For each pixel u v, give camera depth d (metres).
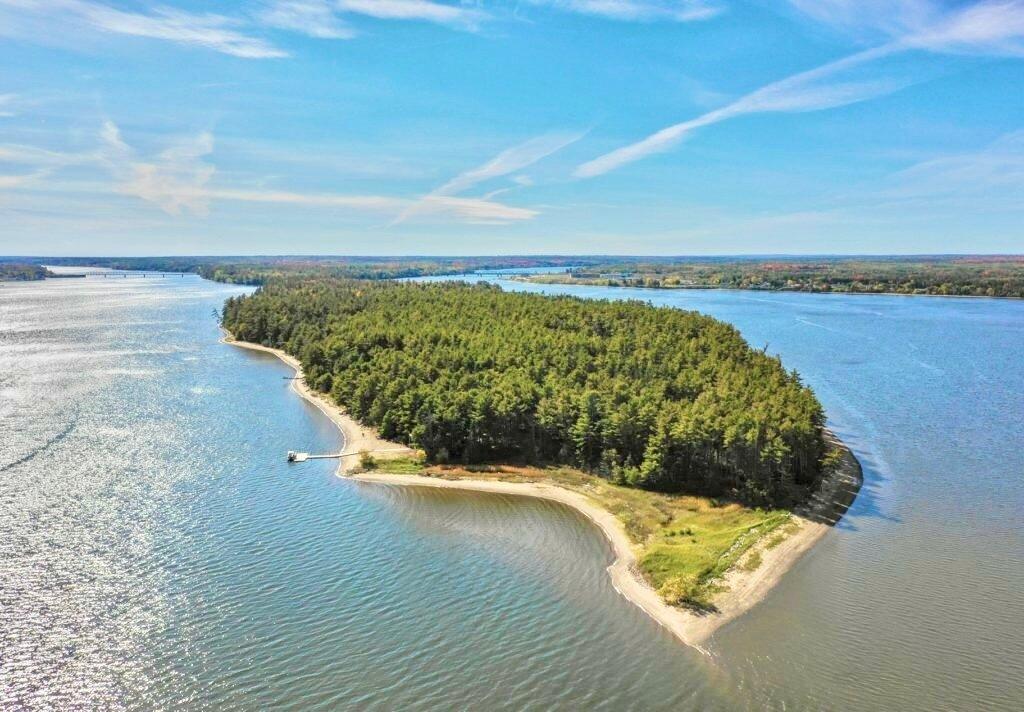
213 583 72.88
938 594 69.88
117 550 80.19
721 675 57.56
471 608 68.25
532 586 72.62
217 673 58.47
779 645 61.44
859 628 64.00
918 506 92.44
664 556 77.31
